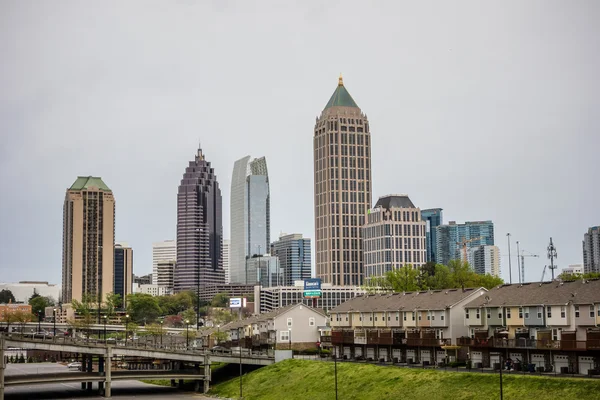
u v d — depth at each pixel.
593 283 147.38
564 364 140.00
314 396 159.25
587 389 118.44
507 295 163.38
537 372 141.75
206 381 192.12
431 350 172.75
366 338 188.50
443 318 175.12
